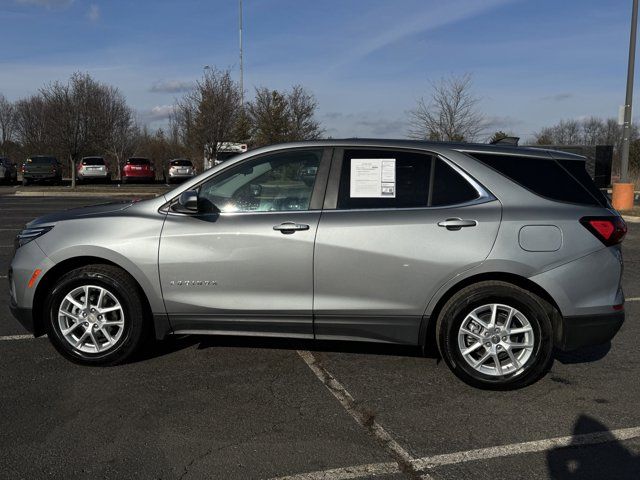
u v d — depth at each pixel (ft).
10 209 55.98
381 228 13.05
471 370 13.12
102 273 13.88
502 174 13.34
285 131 105.91
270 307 13.48
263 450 10.52
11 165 107.55
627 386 13.58
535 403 12.62
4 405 12.23
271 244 13.30
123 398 12.67
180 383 13.53
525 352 13.05
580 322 12.87
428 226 12.98
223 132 84.89
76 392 12.93
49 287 14.39
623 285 24.29
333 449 10.58
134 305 13.96
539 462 10.18
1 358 15.01
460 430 11.36
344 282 13.19
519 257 12.74
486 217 12.92
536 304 12.82
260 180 13.92
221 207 13.89
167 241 13.62
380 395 13.00
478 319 13.07
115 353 14.11
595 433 11.25
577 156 13.71
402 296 13.09
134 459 10.15
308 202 13.61
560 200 13.17
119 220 13.97
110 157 147.23
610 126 156.56
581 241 12.83
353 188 13.56
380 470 9.89
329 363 14.92
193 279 13.61
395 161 13.62
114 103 136.77
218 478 9.59
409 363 14.96
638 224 47.21
